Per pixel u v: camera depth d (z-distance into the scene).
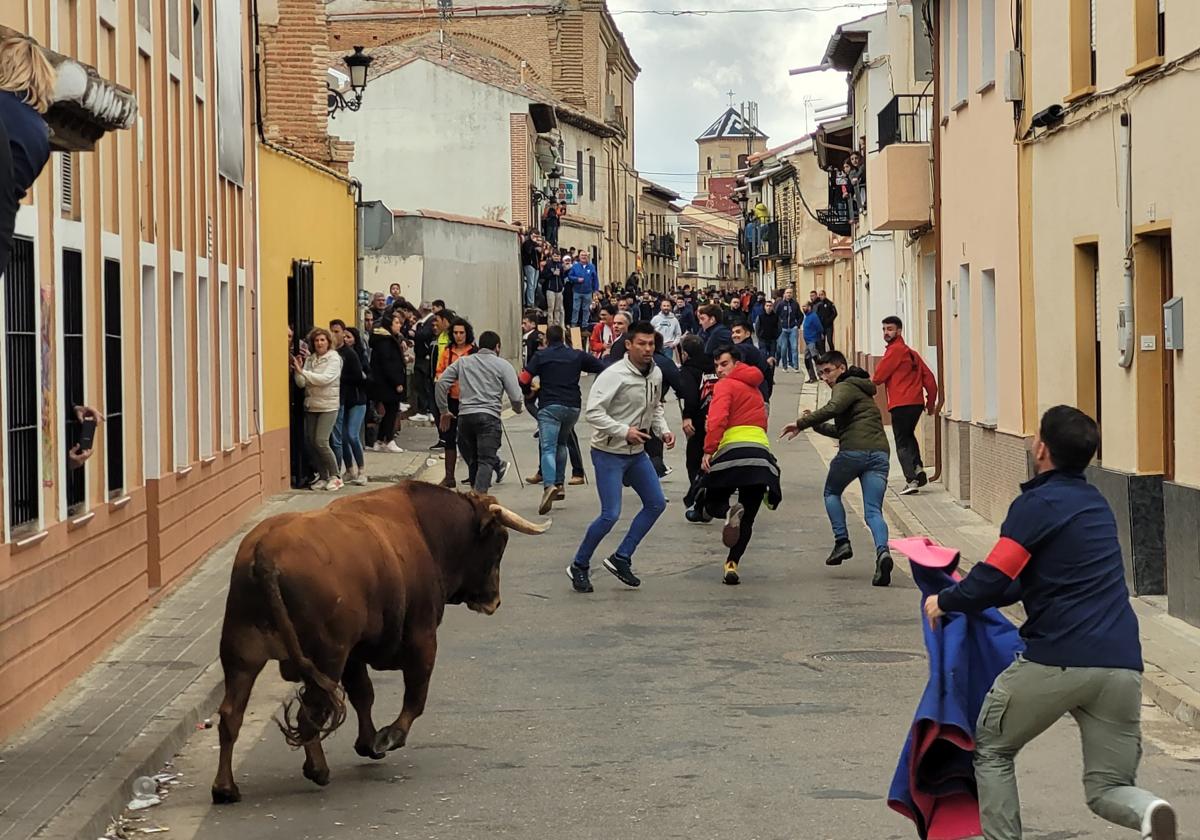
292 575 8.28
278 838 7.94
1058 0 16.98
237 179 20.06
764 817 8.16
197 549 16.77
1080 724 6.77
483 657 12.52
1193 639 12.46
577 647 12.85
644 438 15.19
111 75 13.26
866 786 8.73
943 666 7.02
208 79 18.28
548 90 73.31
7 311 10.09
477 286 44.91
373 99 61.69
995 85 20.20
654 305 63.09
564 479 22.58
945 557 7.30
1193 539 12.90
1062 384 17.11
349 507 9.05
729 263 146.00
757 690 11.24
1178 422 13.38
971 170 21.94
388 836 7.95
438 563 9.41
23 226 10.31
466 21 76.38
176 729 9.97
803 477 25.30
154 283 14.77
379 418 28.56
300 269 24.45
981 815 6.86
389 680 11.79
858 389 16.09
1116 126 14.91
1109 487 15.02
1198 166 12.80
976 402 21.47
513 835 7.92
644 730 10.12
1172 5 13.40
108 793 8.37
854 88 48.06
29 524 10.41
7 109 6.72
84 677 11.44
